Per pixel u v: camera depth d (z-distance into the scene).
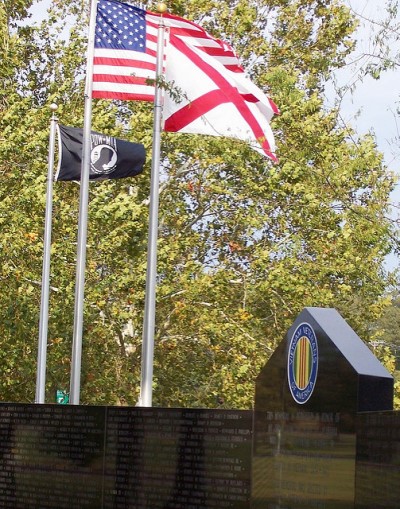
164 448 15.33
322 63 19.19
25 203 36.47
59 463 17.70
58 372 37.22
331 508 11.48
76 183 37.28
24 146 37.22
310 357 12.05
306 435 12.02
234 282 36.91
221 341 36.00
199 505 14.53
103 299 36.31
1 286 36.69
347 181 33.78
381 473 10.21
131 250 36.41
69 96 38.78
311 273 36.06
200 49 23.27
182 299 36.59
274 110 23.94
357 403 11.23
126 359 37.72
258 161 35.47
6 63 38.72
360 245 35.75
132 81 23.62
